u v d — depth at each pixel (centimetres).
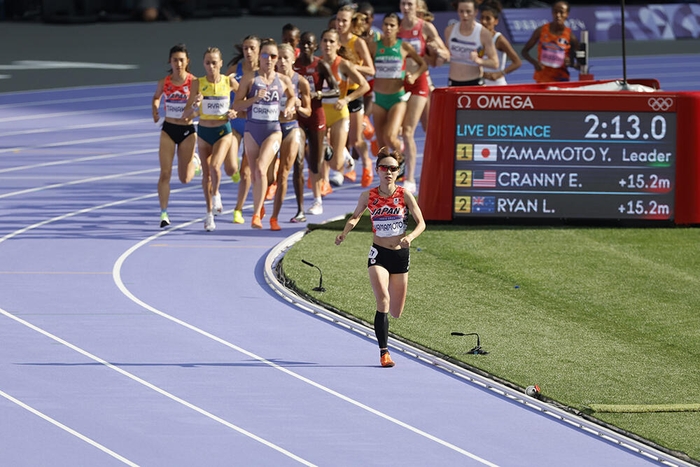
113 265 4572
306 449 2872
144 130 8219
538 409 3222
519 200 5341
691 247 5075
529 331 3925
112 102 9475
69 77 10819
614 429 3084
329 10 16962
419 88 5784
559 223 5394
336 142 5703
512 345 3762
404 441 2944
